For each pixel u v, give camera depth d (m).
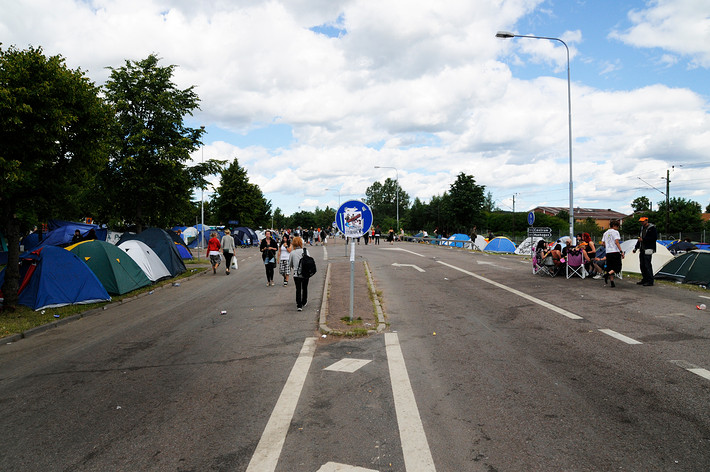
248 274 18.67
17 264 10.70
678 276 13.16
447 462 3.56
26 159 9.46
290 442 3.97
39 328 8.96
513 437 3.95
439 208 70.19
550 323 8.20
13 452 3.96
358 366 6.08
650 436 3.88
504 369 5.76
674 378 5.21
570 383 5.18
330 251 31.39
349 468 3.50
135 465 3.66
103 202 20.92
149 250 16.47
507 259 22.73
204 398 5.09
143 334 8.41
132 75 20.31
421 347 6.95
